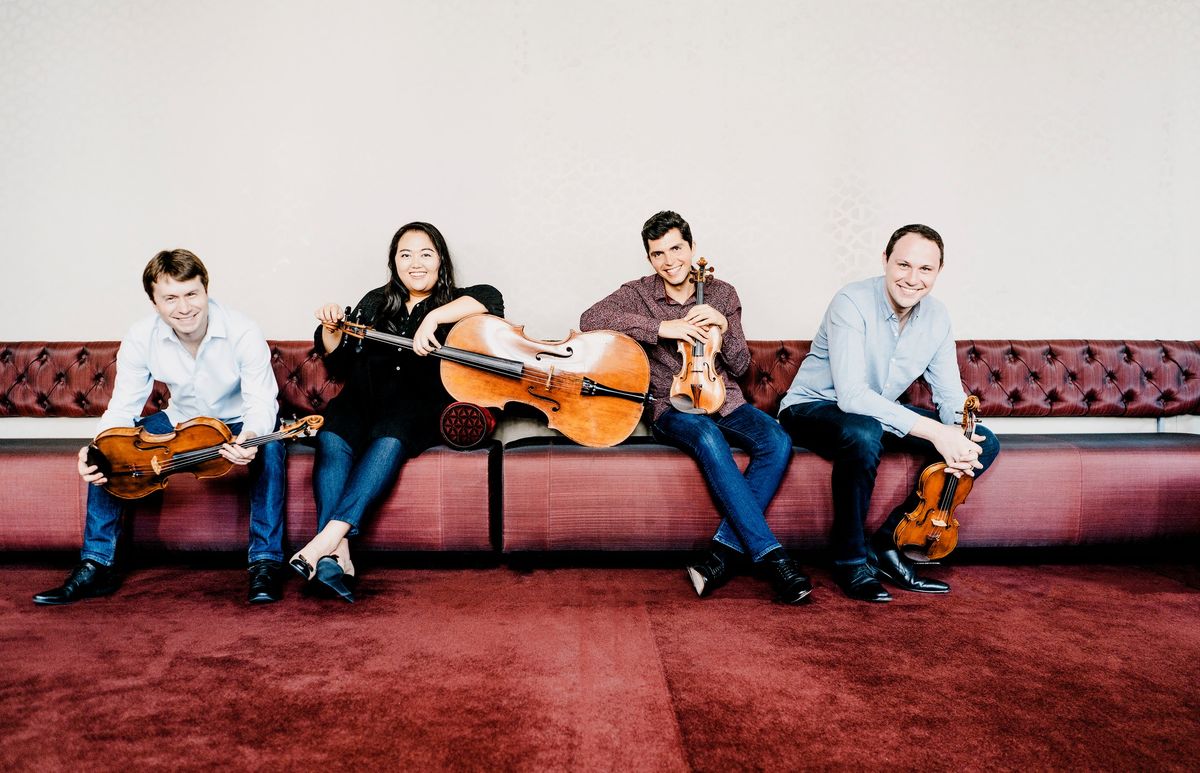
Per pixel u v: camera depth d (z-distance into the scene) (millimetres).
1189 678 1436
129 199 2803
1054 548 2330
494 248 2799
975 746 1181
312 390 2666
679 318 2318
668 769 1110
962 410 2160
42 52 2795
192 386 2068
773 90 2799
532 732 1219
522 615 1786
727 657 1528
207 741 1192
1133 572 2164
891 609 1830
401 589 1996
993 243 2844
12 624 1721
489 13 2770
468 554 2355
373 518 2164
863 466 1930
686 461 2170
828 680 1419
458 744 1181
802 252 2816
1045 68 2836
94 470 1846
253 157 2789
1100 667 1484
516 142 2785
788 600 1857
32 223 2814
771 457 2088
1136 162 2859
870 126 2811
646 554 2363
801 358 2693
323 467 2055
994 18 2826
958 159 2828
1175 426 2799
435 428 2238
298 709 1301
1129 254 2869
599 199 2795
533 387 2184
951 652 1558
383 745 1179
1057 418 2807
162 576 2119
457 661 1508
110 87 2791
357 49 2773
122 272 2811
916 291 2002
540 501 2178
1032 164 2840
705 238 2809
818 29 2799
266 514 1978
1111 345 2730
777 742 1189
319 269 2801
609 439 2205
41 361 2678
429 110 2781
